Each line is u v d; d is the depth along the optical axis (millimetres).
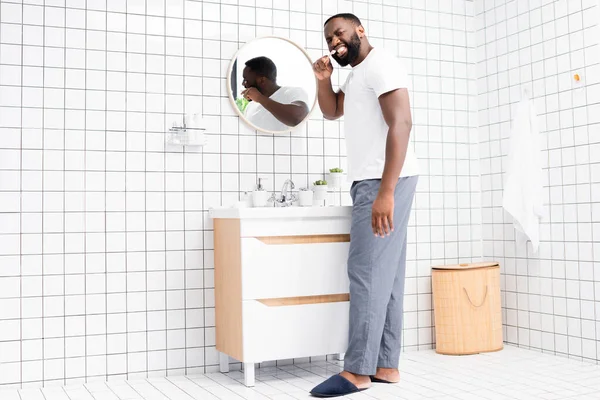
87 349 3146
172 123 3357
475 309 3652
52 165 3131
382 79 2742
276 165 3578
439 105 4051
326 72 3123
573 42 3469
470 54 4176
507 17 3924
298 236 3010
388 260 2805
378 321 2791
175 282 3326
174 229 3340
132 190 3268
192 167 3391
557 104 3559
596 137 3326
